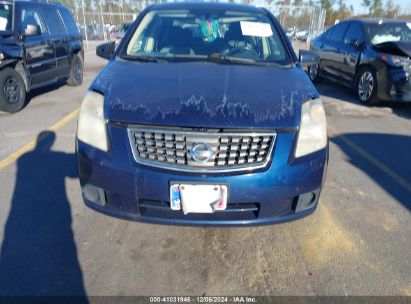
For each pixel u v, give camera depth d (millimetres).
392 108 6164
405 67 5516
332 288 2045
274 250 2352
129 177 1959
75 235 2449
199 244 2389
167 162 1937
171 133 1896
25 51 5477
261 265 2217
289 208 2104
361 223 2678
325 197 3045
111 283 2045
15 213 2686
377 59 5918
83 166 2094
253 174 1933
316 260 2268
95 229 2520
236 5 3549
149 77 2383
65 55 6945
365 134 4770
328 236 2508
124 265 2186
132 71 2516
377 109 6094
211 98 2078
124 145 1960
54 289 1993
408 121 5434
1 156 3727
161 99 2062
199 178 1907
